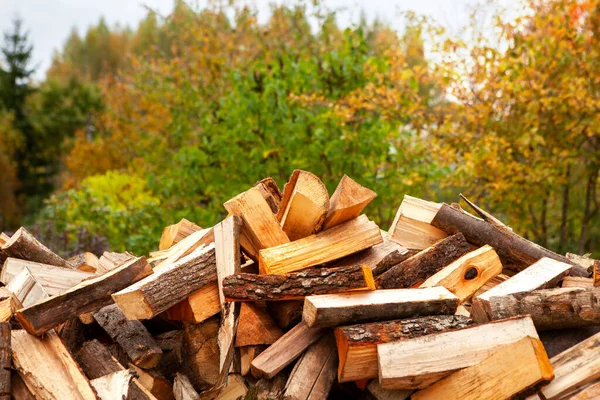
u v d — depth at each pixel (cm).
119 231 755
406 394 215
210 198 707
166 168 973
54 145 2805
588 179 813
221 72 939
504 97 708
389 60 704
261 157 643
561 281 259
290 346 229
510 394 194
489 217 294
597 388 196
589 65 725
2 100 2878
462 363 204
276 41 875
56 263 323
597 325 221
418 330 211
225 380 232
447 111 739
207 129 708
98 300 239
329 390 221
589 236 927
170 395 242
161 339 258
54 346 231
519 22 710
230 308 239
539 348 195
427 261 253
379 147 624
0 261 317
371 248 263
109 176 1220
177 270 239
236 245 246
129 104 1265
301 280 225
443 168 662
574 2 741
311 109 664
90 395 211
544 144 700
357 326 211
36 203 2438
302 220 255
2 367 216
